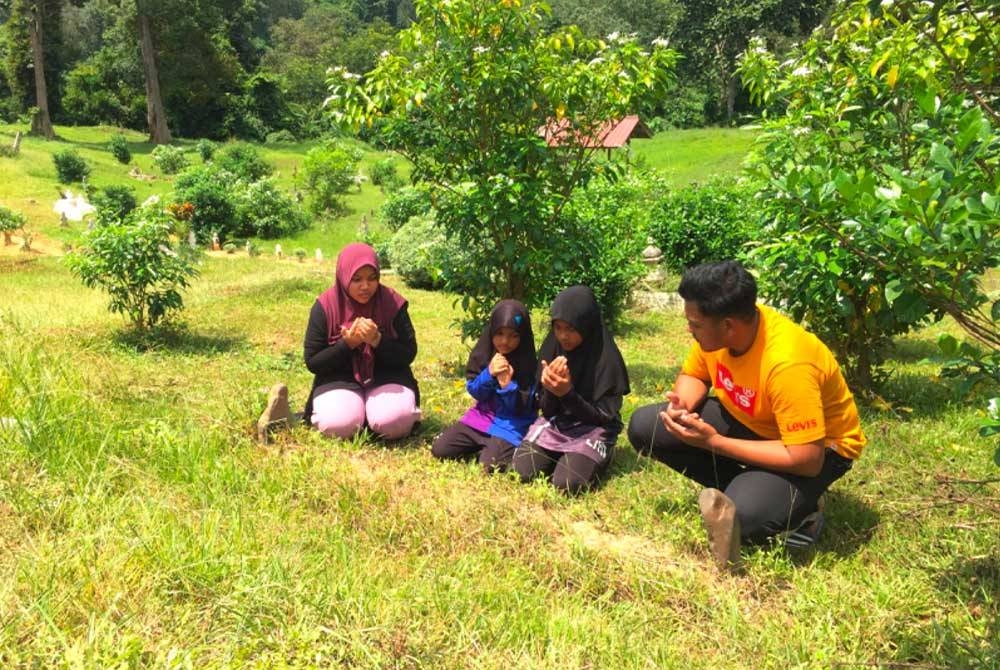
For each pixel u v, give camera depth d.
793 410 3.16
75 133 50.75
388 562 2.99
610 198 12.27
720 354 3.41
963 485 3.84
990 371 2.63
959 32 3.30
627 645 2.59
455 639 2.52
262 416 4.25
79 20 67.88
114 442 3.70
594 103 6.28
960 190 2.43
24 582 2.52
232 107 59.03
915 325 5.24
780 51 47.31
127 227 8.91
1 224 19.44
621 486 4.02
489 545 3.29
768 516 3.26
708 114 63.09
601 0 72.25
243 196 26.95
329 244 26.06
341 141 53.59
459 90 5.93
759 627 2.80
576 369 4.21
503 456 4.21
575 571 3.11
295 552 2.89
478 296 7.02
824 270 4.92
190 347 8.52
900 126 4.86
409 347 4.81
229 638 2.36
